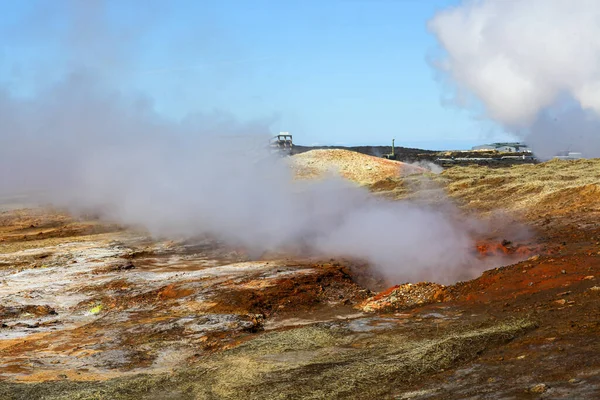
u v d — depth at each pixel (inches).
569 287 495.8
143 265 968.9
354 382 350.9
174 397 375.6
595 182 1198.3
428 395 314.5
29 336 622.5
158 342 554.3
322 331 482.0
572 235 829.2
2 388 418.6
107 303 742.5
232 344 513.3
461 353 367.2
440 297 579.8
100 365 503.2
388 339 442.3
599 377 285.9
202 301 697.0
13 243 1304.1
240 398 356.5
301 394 346.9
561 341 353.7
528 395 284.2
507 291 534.6
